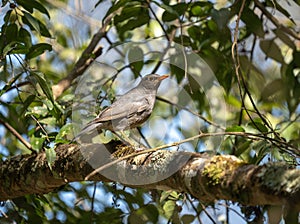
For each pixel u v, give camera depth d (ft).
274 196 22.48
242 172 23.80
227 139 37.60
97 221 36.47
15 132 34.24
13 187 32.04
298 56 39.73
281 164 23.15
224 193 24.16
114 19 39.65
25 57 35.63
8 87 33.24
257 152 30.76
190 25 41.29
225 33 40.06
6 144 42.78
